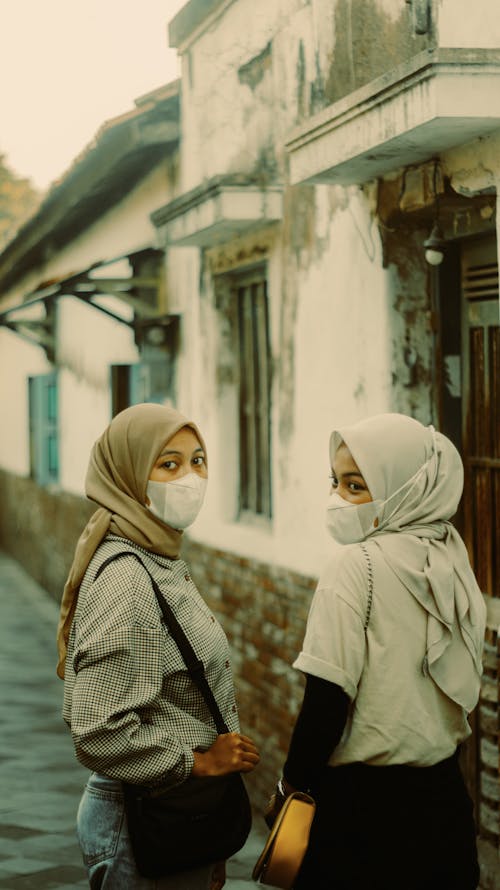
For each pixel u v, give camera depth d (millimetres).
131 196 9352
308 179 4727
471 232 4422
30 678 9664
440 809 2512
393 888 2469
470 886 2564
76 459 12531
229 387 7223
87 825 2586
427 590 2539
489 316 4438
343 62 4992
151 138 7668
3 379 19047
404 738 2484
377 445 2592
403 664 2508
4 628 12094
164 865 2471
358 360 5109
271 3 6023
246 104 6480
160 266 8508
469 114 3510
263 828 5852
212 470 7352
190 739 2521
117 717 2398
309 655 2510
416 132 3756
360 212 4973
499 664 4176
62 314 13375
